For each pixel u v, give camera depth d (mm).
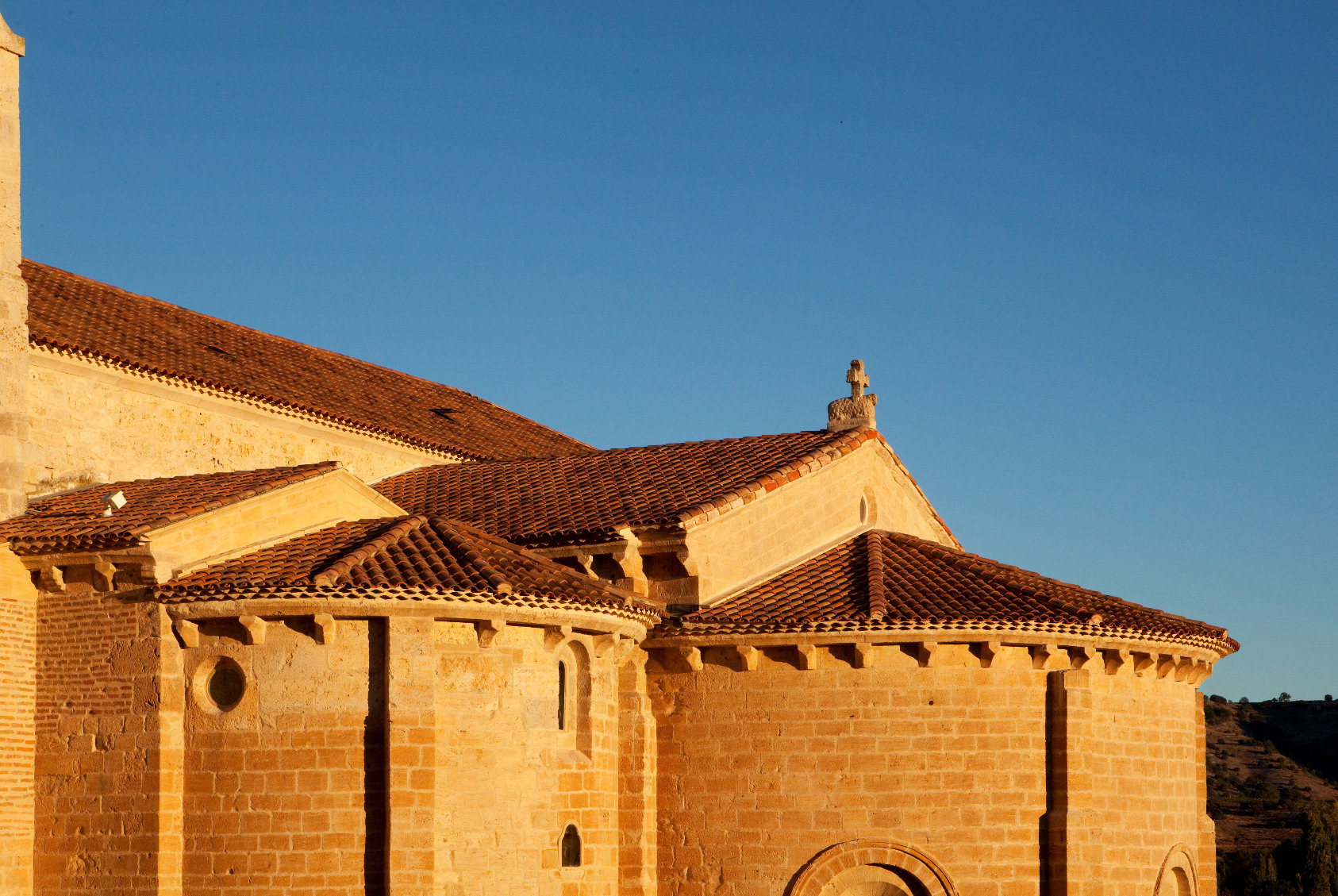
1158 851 28078
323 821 22812
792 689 26688
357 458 34312
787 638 26406
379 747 22922
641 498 29359
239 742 23125
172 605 23141
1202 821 30484
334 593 22750
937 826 26078
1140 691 28125
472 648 23609
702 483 29703
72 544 23531
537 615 23953
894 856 26047
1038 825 26250
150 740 23062
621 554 27266
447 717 23234
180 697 23328
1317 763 95312
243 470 31531
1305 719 103188
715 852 26703
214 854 22938
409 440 35062
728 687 27000
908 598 27062
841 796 26297
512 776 23797
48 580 24094
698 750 27016
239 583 22859
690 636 26828
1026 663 26594
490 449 37625
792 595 27656
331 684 23078
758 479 29188
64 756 23703
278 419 32250
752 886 26438
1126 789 27484
